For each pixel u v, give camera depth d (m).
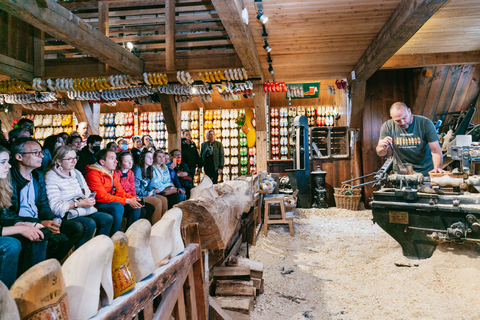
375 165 8.30
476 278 3.12
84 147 4.08
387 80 8.29
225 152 10.49
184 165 6.93
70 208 2.62
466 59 6.94
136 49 6.03
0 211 2.06
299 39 5.58
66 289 1.01
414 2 3.87
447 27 5.70
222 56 5.89
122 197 3.46
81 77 6.29
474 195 3.87
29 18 3.72
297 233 5.70
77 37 4.30
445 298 2.93
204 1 5.70
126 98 7.32
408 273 3.53
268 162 9.45
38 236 2.01
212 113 10.67
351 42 5.76
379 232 5.62
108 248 1.11
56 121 10.97
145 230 1.45
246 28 4.59
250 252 4.49
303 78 7.78
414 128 4.15
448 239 3.61
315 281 3.45
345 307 2.85
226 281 2.93
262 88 7.64
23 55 6.11
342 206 8.05
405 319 2.60
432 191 3.92
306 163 8.32
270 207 6.40
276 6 4.47
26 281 0.89
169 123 7.77
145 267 1.39
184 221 2.48
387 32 4.88
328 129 8.82
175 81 6.68
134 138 6.09
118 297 1.22
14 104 8.18
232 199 3.23
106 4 5.61
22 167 2.29
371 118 8.34
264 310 2.78
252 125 10.48
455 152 4.15
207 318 2.16
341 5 4.45
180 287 1.77
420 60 7.05
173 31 5.77
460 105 8.09
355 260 4.12
